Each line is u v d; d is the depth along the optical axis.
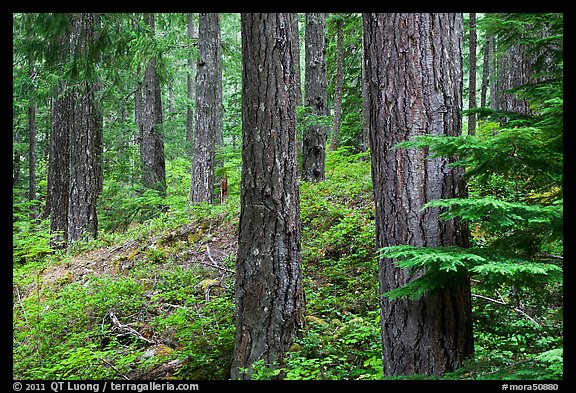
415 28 3.79
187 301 7.52
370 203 9.65
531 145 3.02
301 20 20.75
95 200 13.34
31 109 20.77
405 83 3.80
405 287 3.42
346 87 18.31
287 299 5.83
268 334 5.73
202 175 13.39
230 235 10.21
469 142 3.00
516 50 10.38
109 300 8.33
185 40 14.04
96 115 14.95
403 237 3.79
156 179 17.02
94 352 6.92
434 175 3.74
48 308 8.77
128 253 10.88
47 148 23.83
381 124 3.90
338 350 5.62
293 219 5.95
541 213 2.94
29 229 12.34
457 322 3.70
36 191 22.30
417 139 3.22
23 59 13.73
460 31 3.95
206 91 13.52
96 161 13.97
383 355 4.01
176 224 11.35
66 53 13.00
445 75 3.80
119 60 13.80
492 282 3.27
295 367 5.17
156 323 7.48
